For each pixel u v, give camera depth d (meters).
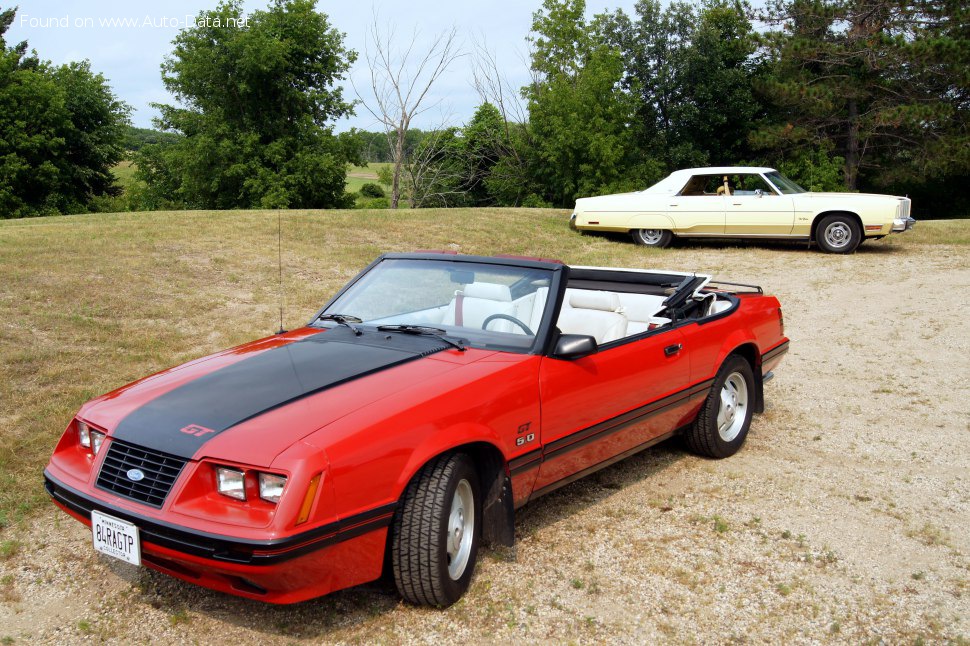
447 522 3.24
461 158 45.25
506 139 43.88
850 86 32.81
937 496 4.75
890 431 5.96
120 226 13.48
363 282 4.67
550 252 14.98
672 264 14.05
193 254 11.74
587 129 37.47
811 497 4.71
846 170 34.78
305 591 2.95
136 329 7.91
